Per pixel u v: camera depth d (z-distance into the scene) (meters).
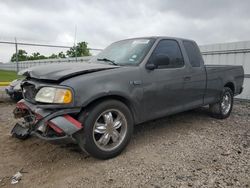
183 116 5.68
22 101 3.49
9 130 4.42
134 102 3.48
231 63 8.37
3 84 8.46
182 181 2.73
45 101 2.99
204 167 3.07
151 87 3.68
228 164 3.16
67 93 2.88
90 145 3.06
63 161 3.22
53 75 3.03
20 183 2.70
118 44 4.54
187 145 3.82
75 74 3.07
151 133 4.39
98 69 3.29
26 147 3.65
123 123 3.39
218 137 4.23
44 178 2.80
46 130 2.95
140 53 3.83
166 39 4.18
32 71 3.36
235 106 7.32
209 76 4.91
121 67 3.47
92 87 3.01
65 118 2.89
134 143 3.88
